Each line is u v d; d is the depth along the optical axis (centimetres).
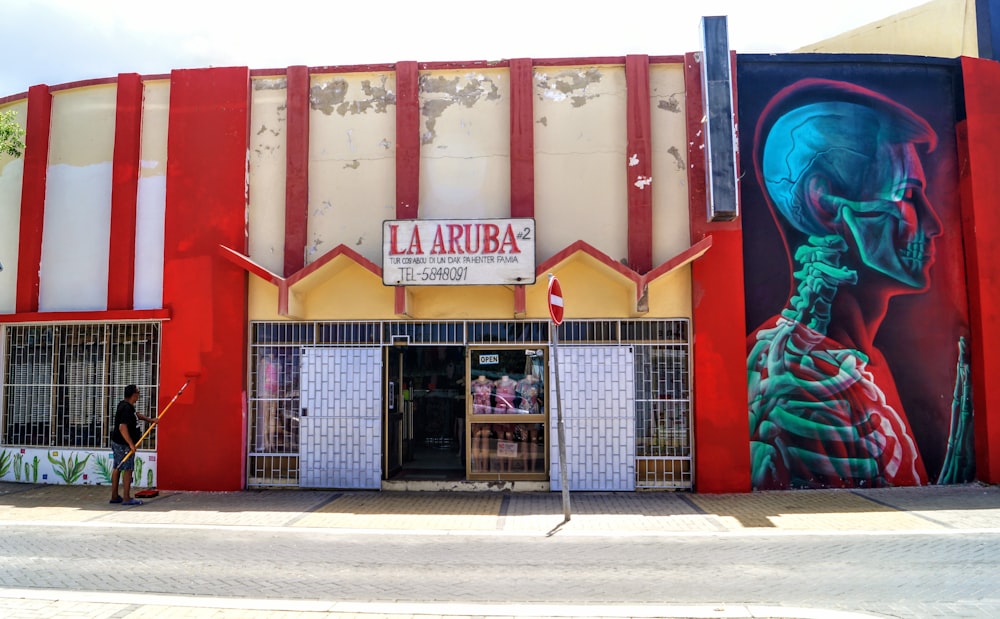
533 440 1088
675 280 1083
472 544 786
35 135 1199
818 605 569
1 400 1198
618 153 1105
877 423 1083
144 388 1145
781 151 1114
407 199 1104
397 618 539
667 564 700
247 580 649
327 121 1139
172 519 912
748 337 1080
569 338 1087
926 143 1130
